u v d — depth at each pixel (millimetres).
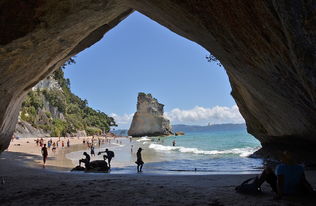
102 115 147750
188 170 14797
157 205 5336
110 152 16312
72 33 10523
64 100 104000
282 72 6828
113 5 10211
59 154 30172
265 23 5824
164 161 22281
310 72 4973
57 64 14891
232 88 20438
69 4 8180
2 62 8828
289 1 4496
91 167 14625
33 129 74688
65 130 91188
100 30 14273
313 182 7863
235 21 6727
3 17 7559
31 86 14625
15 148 33688
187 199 5781
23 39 8281
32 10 7691
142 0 9781
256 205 5020
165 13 9859
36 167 16500
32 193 6750
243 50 7691
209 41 9594
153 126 123688
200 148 42344
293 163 5383
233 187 7055
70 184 8133
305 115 9125
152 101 126062
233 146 45562
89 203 5617
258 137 20719
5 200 6031
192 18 8422
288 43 5312
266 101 11719
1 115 12656
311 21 4426
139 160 15117
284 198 5289
